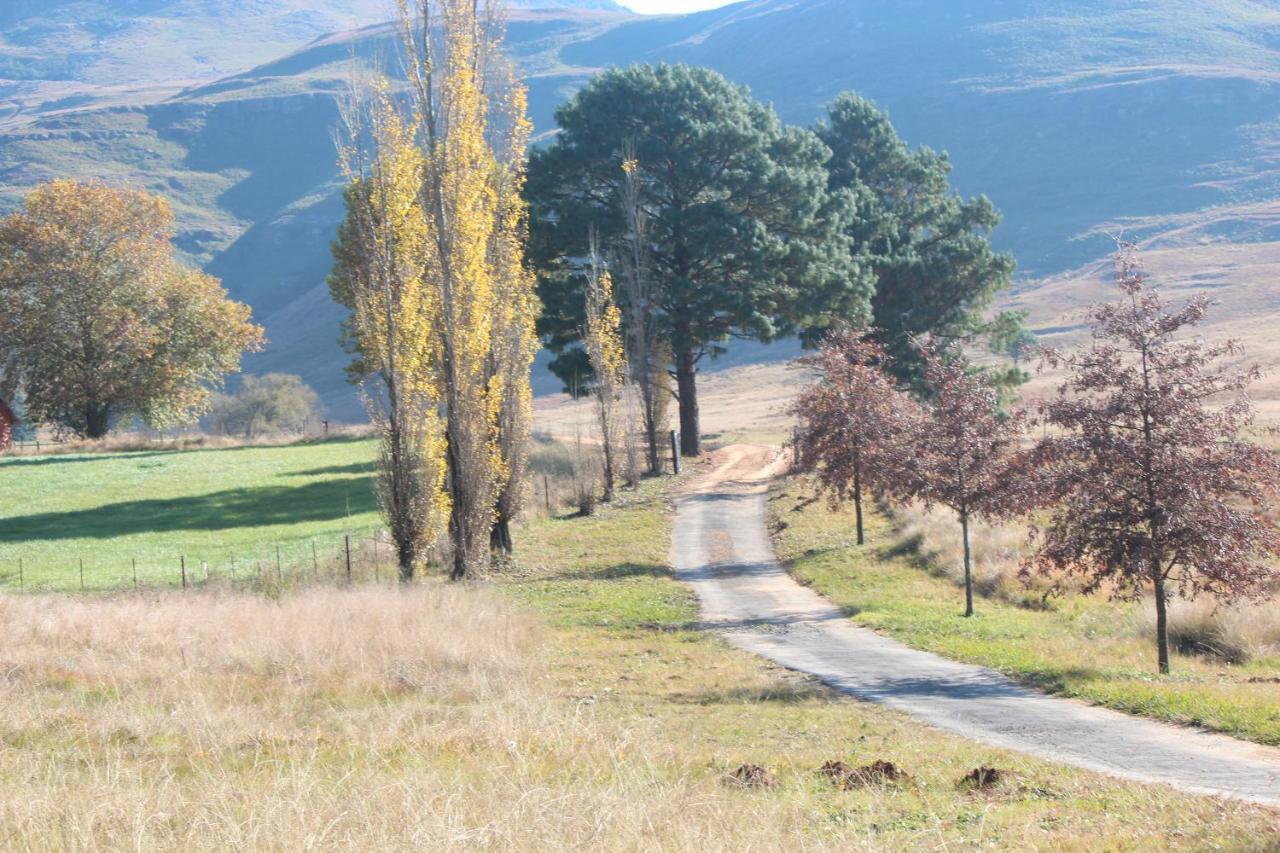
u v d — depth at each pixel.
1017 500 24.41
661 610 31.12
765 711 17.95
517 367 39.47
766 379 173.62
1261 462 21.62
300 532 47.19
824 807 11.22
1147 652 24.47
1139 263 23.22
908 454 32.16
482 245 34.88
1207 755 14.41
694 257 62.84
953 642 25.47
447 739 13.65
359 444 80.06
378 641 22.11
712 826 9.30
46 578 38.47
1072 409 22.73
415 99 34.19
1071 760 14.27
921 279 73.25
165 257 85.31
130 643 21.89
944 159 81.62
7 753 12.52
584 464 52.69
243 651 21.08
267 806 9.25
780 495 55.09
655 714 17.44
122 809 9.56
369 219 33.75
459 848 8.55
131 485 60.28
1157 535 21.80
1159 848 9.52
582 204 62.50
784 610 31.38
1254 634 24.78
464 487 35.28
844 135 81.00
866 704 18.73
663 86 63.16
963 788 12.37
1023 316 76.88
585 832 8.98
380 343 33.59
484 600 29.03
